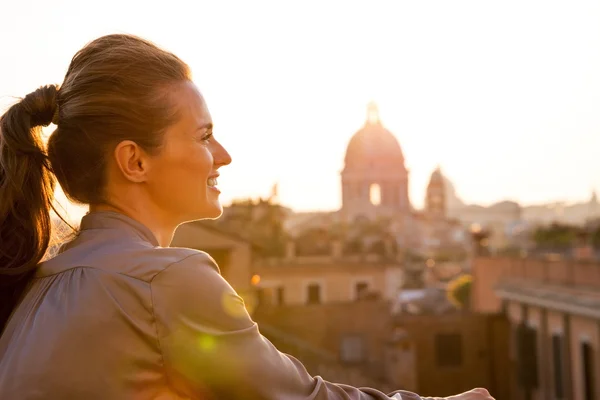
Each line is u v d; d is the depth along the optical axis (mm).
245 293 30469
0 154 1546
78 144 1479
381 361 35344
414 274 84000
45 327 1336
